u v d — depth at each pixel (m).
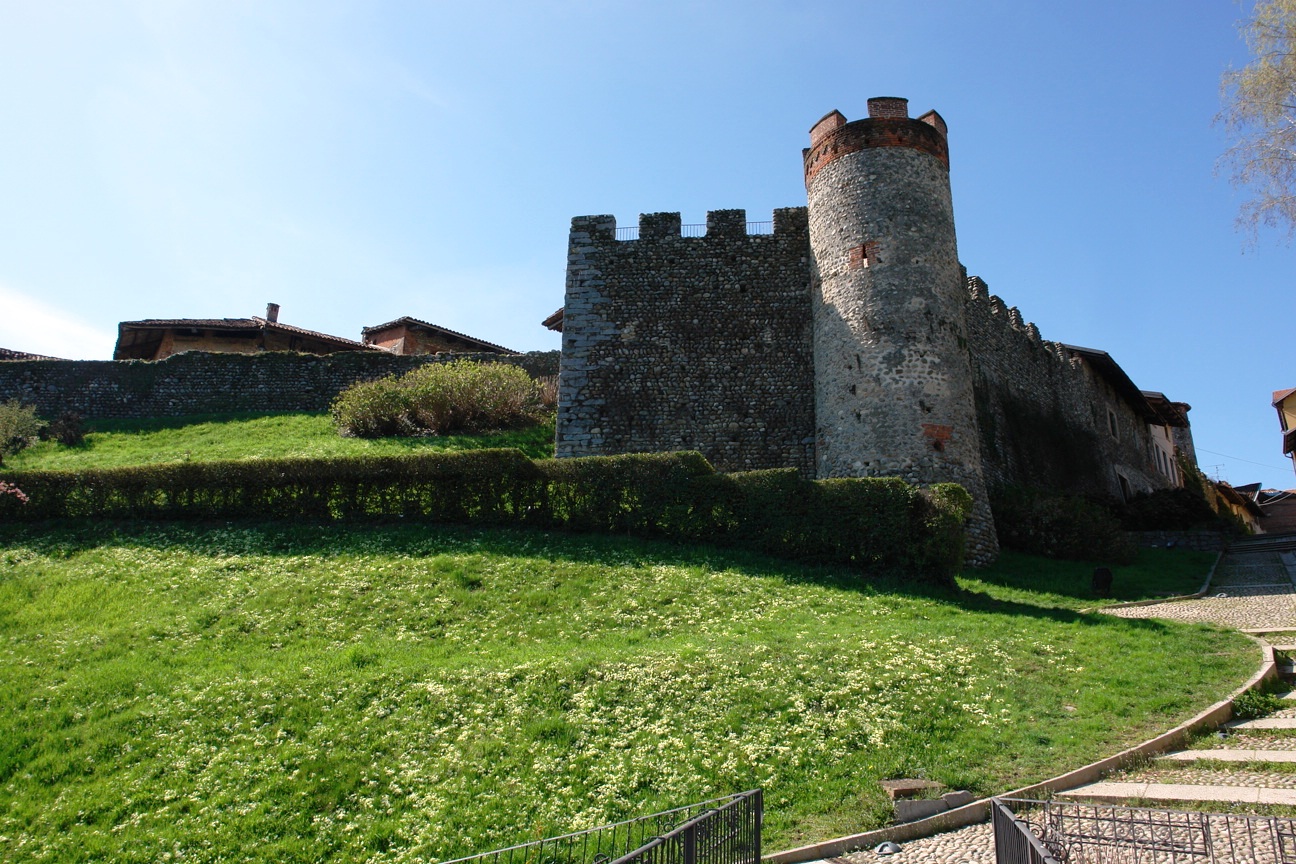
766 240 29.22
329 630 15.01
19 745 10.87
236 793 9.74
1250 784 8.76
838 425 23.58
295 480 21.72
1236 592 19.91
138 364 36.00
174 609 16.02
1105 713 11.08
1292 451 48.56
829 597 16.84
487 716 11.34
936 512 18.64
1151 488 48.12
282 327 42.25
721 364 28.08
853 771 9.84
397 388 31.11
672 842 7.00
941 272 24.17
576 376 28.42
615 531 20.73
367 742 10.76
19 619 15.68
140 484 21.89
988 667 12.81
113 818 9.38
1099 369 43.81
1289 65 17.44
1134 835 7.41
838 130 25.73
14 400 33.16
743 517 20.11
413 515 21.33
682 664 12.79
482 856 8.11
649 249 29.48
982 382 31.03
